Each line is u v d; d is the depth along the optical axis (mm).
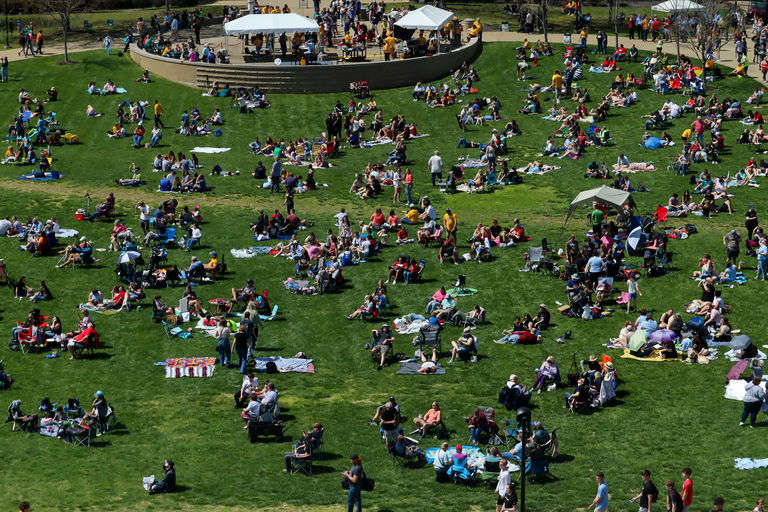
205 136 74000
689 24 83188
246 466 34000
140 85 83188
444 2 104188
